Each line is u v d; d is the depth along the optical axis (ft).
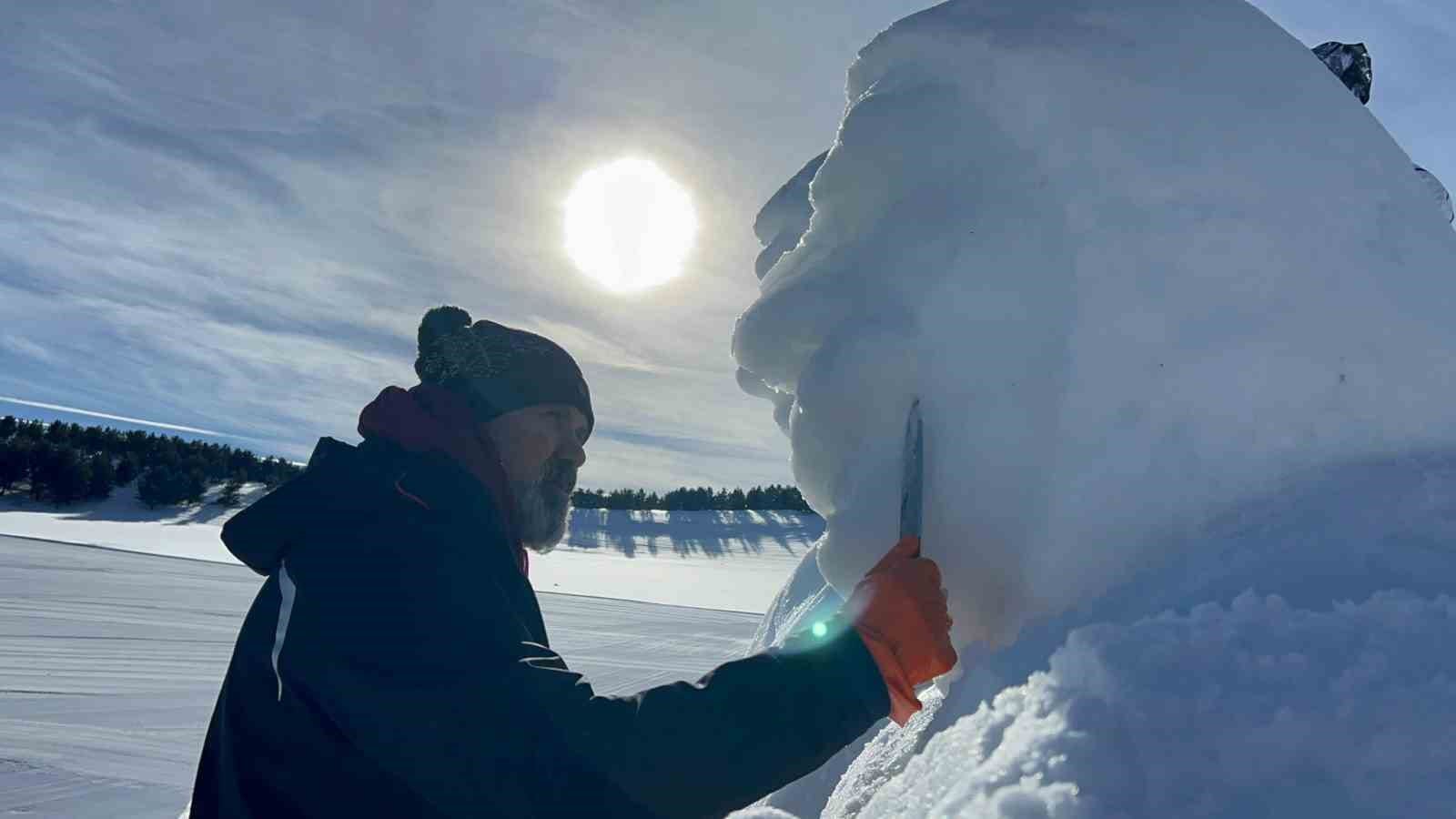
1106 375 3.96
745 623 96.89
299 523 3.32
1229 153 4.14
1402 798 2.07
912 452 4.19
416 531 3.15
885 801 3.14
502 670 2.91
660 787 2.83
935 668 3.51
